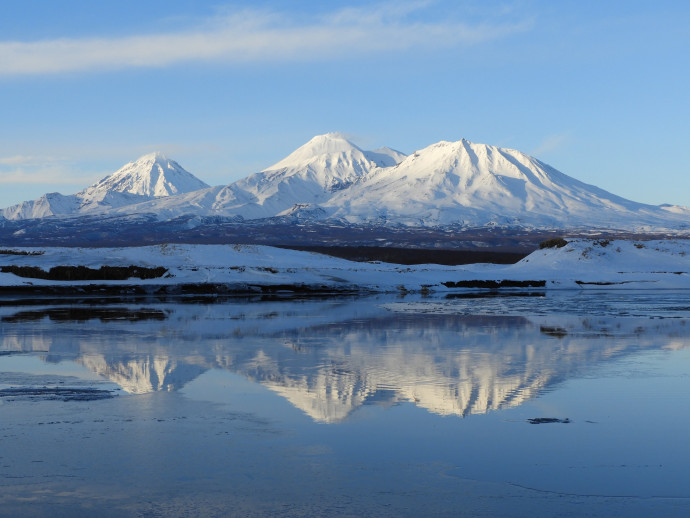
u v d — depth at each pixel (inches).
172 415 564.4
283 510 376.5
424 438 499.5
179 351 933.8
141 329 1210.0
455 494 396.8
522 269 3472.0
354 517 367.9
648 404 604.1
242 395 644.1
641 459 454.0
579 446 480.7
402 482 414.6
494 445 483.2
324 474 427.5
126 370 781.9
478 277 3063.5
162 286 2399.1
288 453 466.3
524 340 1065.5
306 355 900.0
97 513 373.4
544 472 430.6
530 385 692.7
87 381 715.4
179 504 383.9
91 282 2413.9
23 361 847.1
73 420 547.5
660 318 1457.9
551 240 3937.0
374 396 640.4
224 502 386.9
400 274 2898.6
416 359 866.1
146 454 463.2
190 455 461.4
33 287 2295.8
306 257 3253.0
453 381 713.0
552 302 2000.5
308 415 565.6
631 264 3599.9
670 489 403.2
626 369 787.4
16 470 433.7
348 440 495.2
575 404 605.3
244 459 454.6
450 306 1831.9
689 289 2891.2
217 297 2245.3
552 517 366.6
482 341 1051.3
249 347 978.1
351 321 1379.2
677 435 507.5
